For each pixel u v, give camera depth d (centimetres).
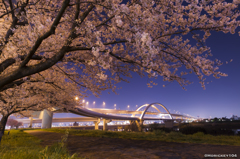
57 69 630
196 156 700
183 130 2373
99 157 736
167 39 501
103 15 579
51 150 660
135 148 956
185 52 432
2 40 349
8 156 512
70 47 382
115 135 1738
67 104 1254
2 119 1021
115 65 538
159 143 1135
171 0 396
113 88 653
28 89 889
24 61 348
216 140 1226
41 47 543
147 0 308
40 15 285
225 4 373
